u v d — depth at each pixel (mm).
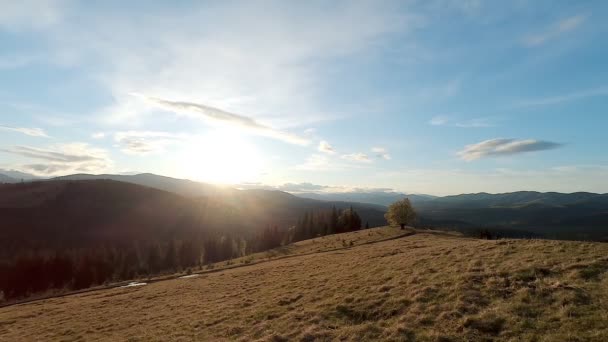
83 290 65875
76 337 27516
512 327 13883
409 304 18938
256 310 24891
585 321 13102
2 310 50562
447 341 13781
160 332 24062
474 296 17906
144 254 153750
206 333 21781
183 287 46188
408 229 91312
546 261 21078
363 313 19344
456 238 67000
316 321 19391
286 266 48938
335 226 143125
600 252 21578
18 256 130500
